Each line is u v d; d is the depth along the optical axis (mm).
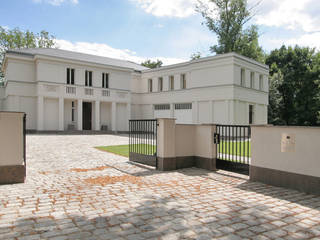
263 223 4059
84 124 30922
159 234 3617
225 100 25641
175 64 31047
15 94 26422
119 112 32844
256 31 36688
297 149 6062
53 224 3943
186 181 7035
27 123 26938
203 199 5340
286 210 4680
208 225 3955
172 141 8742
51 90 26797
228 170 8375
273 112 37625
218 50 38375
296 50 42312
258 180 6977
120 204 4961
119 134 28953
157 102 33188
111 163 10008
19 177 6629
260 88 30469
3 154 6496
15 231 3672
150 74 34344
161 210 4625
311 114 39562
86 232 3664
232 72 25109
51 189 6055
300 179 5988
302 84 40594
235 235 3609
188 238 3498
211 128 8711
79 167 9148
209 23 37000
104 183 6727
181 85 30828
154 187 6344
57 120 27859
